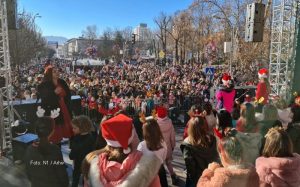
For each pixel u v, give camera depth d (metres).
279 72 13.62
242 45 30.80
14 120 10.07
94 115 14.02
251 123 5.21
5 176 7.35
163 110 6.59
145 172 2.76
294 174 3.31
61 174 4.29
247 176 3.09
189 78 26.94
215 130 4.77
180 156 9.20
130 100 15.48
